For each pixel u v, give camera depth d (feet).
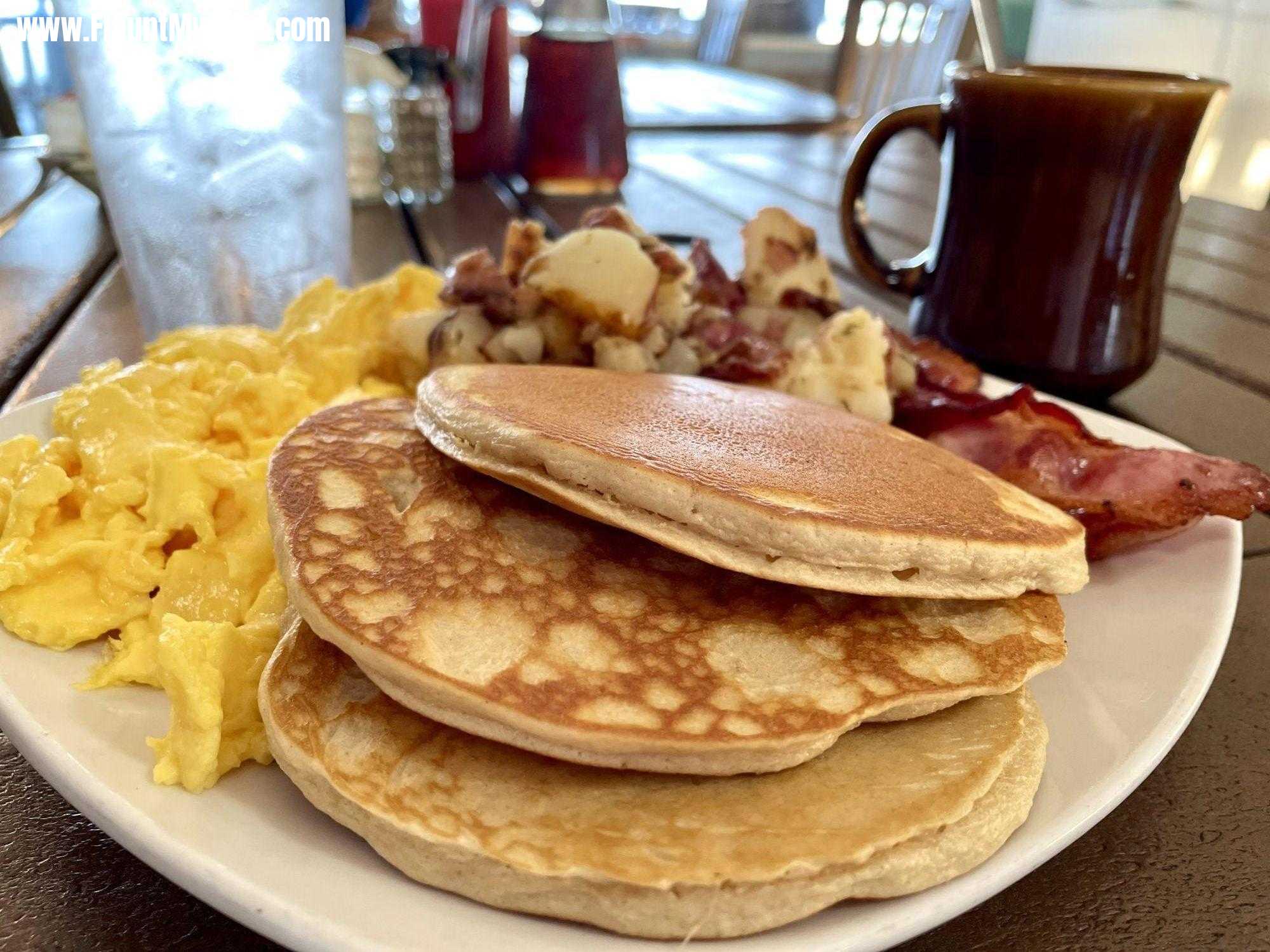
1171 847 0.50
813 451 0.60
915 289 1.10
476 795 0.45
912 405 0.81
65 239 1.50
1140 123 0.85
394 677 0.45
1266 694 0.61
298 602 0.49
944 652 0.52
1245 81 2.31
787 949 0.40
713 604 0.52
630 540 0.56
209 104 0.99
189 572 0.62
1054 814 0.47
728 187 2.00
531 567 0.53
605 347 0.80
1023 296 0.95
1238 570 0.67
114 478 0.65
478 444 0.54
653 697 0.46
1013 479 0.73
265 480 0.66
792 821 0.44
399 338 0.87
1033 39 2.84
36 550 0.62
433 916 0.41
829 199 1.94
